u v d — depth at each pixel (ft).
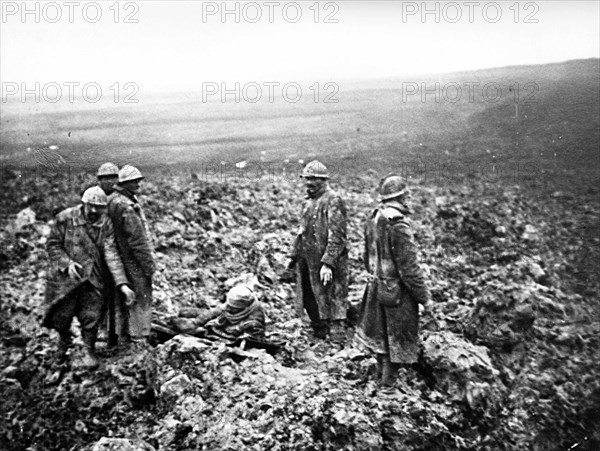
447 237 35.76
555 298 33.96
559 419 30.68
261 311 30.40
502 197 36.86
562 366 31.68
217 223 34.68
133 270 29.12
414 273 28.45
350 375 29.32
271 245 34.14
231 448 26.81
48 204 34.17
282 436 27.25
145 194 34.91
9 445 28.07
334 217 30.55
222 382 28.32
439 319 32.45
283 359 30.04
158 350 29.22
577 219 36.04
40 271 32.78
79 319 28.99
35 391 28.94
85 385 28.66
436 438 28.81
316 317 31.30
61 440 28.02
